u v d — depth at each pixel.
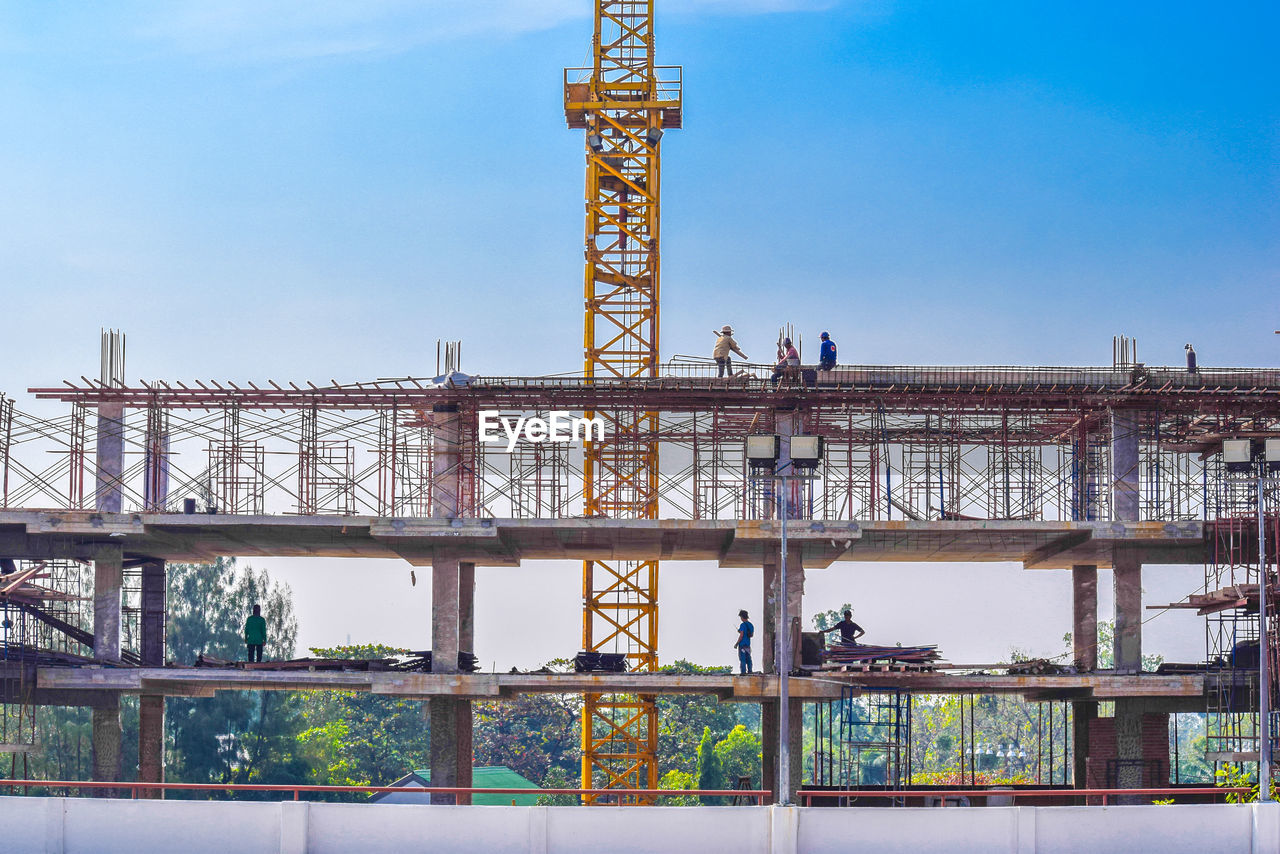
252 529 47.19
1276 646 45.00
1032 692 50.34
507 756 122.19
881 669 46.41
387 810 26.55
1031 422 52.00
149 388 47.34
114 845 26.50
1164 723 49.12
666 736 126.56
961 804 48.50
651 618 62.31
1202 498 49.50
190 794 92.38
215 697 94.50
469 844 26.44
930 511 49.19
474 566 54.44
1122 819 26.88
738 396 47.50
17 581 48.09
